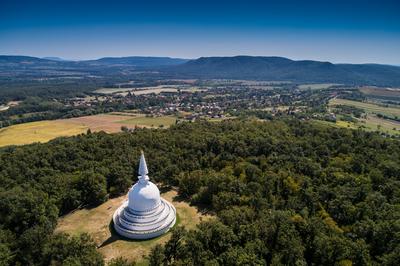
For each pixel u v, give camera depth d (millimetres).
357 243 57406
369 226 62812
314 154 104188
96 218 79500
